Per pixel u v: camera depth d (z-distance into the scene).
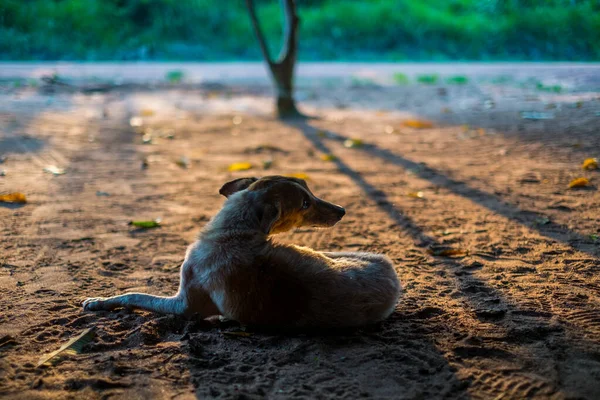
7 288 5.06
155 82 23.61
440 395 3.47
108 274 5.47
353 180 8.94
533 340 4.12
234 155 10.85
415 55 35.06
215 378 3.65
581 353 3.91
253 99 19.88
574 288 5.00
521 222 6.82
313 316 4.16
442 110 16.56
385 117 15.70
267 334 4.25
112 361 3.83
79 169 9.56
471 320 4.43
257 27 15.59
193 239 6.45
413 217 7.14
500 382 3.60
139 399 3.44
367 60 34.69
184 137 12.71
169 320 4.39
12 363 3.81
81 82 22.66
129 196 8.09
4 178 8.85
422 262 5.73
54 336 4.22
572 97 17.58
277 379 3.64
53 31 31.59
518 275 5.32
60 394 3.48
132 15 35.53
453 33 36.12
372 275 4.25
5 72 24.48
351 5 39.00
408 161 10.20
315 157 10.65
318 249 6.15
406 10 37.91
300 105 18.58
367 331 4.27
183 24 35.91
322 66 31.23
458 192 8.20
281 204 4.49
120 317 4.54
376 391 3.50
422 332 4.25
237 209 4.46
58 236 6.44
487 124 13.77
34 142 11.55
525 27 31.81
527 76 23.52
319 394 3.47
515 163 9.79
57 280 5.27
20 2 31.77
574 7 28.62
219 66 30.77
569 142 11.16
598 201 7.50
